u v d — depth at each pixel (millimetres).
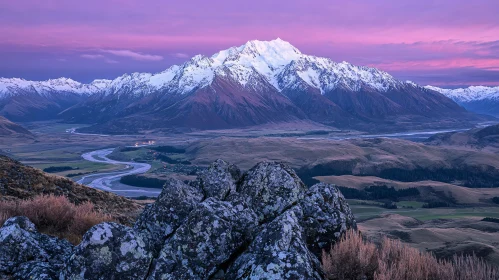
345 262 10289
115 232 9656
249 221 11586
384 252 10586
